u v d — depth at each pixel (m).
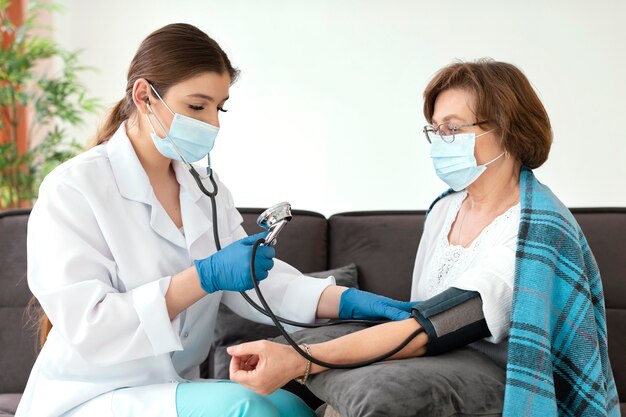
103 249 1.57
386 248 2.26
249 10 4.12
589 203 3.93
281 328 1.42
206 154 1.65
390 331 1.49
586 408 1.51
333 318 1.76
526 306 1.47
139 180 1.63
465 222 1.78
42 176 4.05
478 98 1.64
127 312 1.46
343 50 4.07
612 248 2.15
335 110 4.10
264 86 4.13
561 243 1.54
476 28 3.96
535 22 3.91
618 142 3.89
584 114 3.90
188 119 1.57
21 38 3.92
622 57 3.85
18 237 2.23
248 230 2.27
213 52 1.60
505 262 1.55
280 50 4.11
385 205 4.11
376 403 1.29
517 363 1.43
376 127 4.08
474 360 1.50
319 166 4.13
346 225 2.31
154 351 1.47
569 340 1.53
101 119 1.85
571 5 3.88
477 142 1.66
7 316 2.18
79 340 1.45
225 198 1.91
